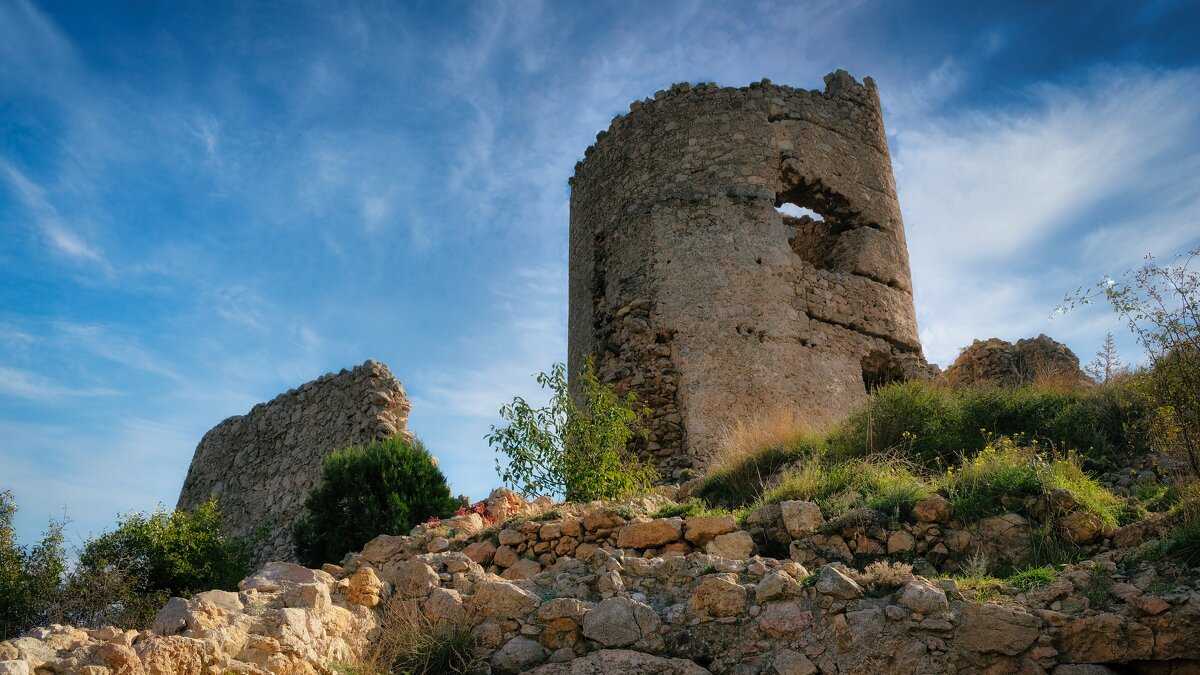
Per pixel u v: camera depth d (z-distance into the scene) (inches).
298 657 257.8
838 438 516.4
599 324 753.6
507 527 385.7
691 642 272.2
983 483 353.1
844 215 766.5
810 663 259.8
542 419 502.0
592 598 294.0
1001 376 765.3
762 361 662.5
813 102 778.8
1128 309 421.1
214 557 571.5
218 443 862.5
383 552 381.1
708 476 507.8
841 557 336.8
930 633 257.3
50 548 521.7
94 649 228.4
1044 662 247.4
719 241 706.8
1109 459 442.6
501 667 275.0
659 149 755.4
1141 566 272.2
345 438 681.0
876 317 730.2
